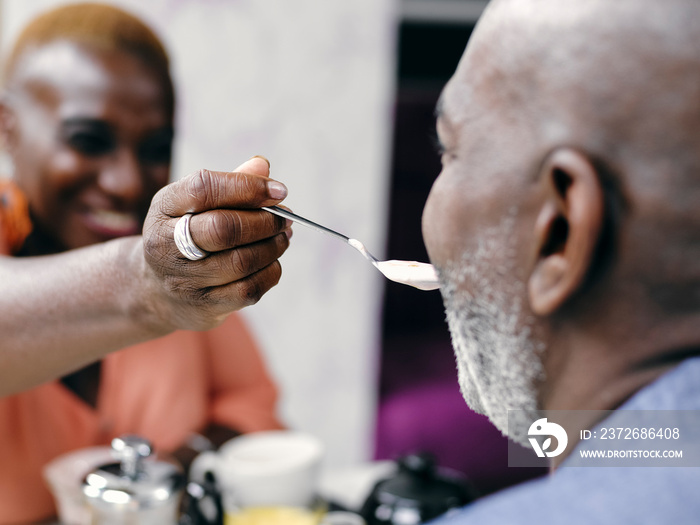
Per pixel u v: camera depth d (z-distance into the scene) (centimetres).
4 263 59
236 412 115
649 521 24
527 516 25
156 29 131
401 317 171
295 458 78
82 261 54
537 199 29
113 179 107
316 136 151
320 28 146
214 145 141
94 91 104
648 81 26
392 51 153
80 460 81
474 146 30
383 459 167
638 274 27
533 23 28
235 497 75
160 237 43
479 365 33
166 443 108
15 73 103
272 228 43
